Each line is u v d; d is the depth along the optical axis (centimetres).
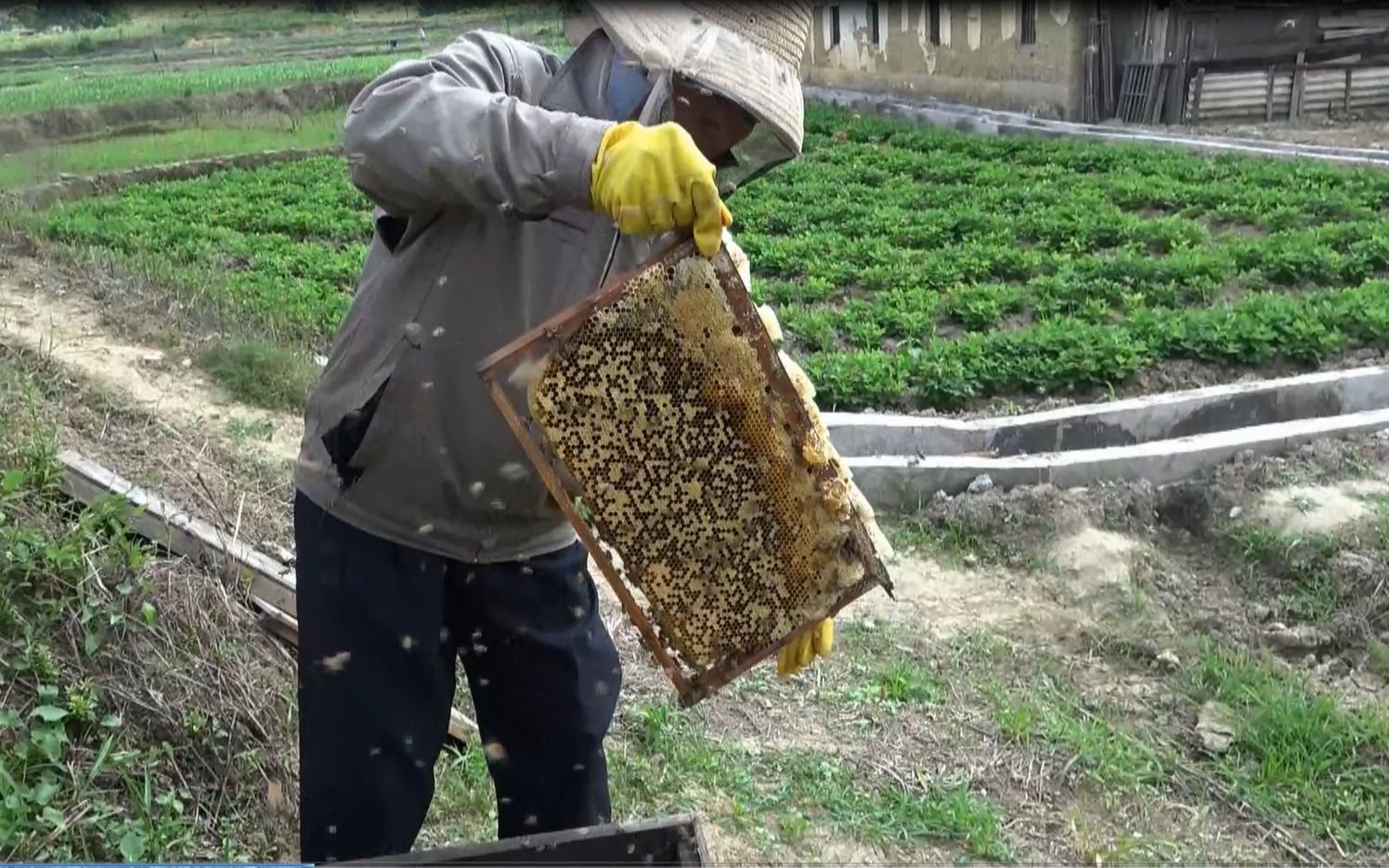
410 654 246
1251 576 570
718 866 366
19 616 338
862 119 2389
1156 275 1065
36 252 1030
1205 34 2261
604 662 271
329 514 245
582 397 210
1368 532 577
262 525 488
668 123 200
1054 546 586
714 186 199
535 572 257
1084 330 868
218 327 821
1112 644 512
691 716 440
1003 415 758
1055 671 494
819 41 3075
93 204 1430
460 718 395
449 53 228
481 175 204
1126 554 575
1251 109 2319
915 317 931
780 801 399
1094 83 2345
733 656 226
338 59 2366
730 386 213
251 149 1917
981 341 845
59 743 314
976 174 1677
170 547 408
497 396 207
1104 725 453
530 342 204
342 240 1320
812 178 1664
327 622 245
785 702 456
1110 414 719
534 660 261
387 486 240
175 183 1655
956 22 2597
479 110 206
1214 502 617
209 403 673
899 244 1276
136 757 327
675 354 210
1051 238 1259
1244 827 408
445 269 231
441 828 364
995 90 2525
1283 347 845
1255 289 1056
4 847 285
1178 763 436
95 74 2205
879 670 480
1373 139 2016
